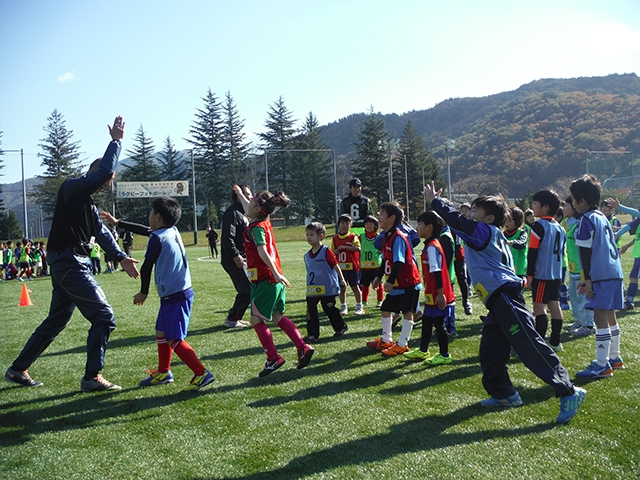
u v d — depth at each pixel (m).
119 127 4.29
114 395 4.17
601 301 4.29
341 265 7.76
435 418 3.45
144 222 57.91
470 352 5.29
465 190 70.94
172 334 4.13
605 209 7.90
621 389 3.93
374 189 61.16
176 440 3.21
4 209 58.62
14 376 4.34
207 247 41.75
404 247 5.18
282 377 4.54
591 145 77.00
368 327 6.79
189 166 63.00
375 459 2.86
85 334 6.84
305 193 62.53
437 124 160.25
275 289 4.36
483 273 3.60
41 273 21.11
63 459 2.99
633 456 2.82
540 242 5.07
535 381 4.21
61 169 58.84
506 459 2.81
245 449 3.05
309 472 2.73
